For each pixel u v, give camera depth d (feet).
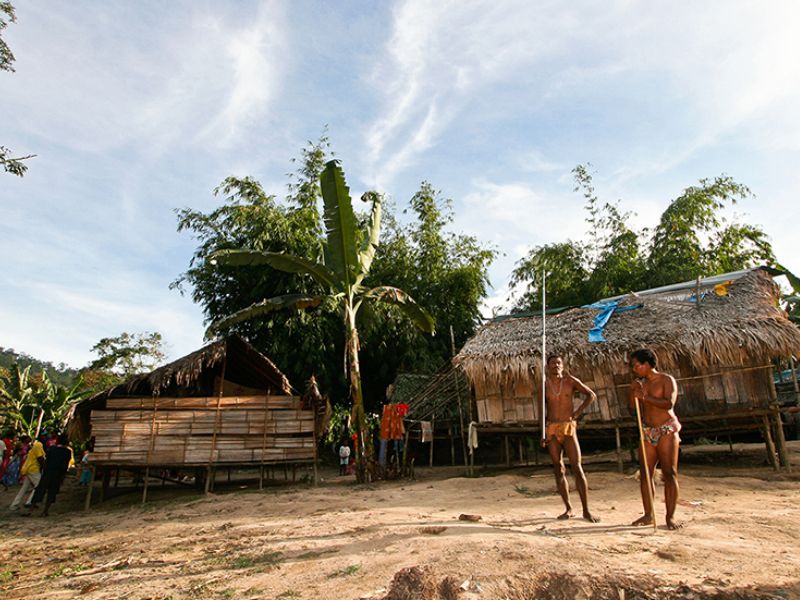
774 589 10.34
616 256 72.08
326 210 40.83
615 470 38.32
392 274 74.49
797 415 54.85
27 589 16.15
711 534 15.24
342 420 64.75
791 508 20.56
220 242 65.62
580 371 39.45
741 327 34.04
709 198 69.05
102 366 98.37
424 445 64.49
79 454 63.52
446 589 10.68
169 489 44.09
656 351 36.32
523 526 17.89
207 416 39.99
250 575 14.39
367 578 12.50
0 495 47.09
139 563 17.63
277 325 62.03
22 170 36.88
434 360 69.67
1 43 36.04
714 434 42.24
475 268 74.43
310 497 31.71
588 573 10.95
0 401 78.64
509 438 50.62
